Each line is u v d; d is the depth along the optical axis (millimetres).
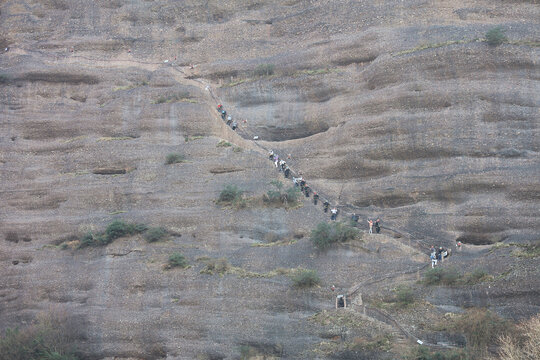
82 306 45344
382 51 51969
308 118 51156
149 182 50719
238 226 46781
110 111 55219
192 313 42469
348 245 43281
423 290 39688
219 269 44000
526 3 51500
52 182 52469
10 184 53094
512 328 35719
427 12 53438
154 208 49344
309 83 52531
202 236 47031
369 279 41250
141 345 42656
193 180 49969
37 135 55562
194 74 57906
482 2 52594
